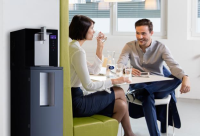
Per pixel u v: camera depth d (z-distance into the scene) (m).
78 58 2.49
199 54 5.57
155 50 3.48
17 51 1.97
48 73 1.91
